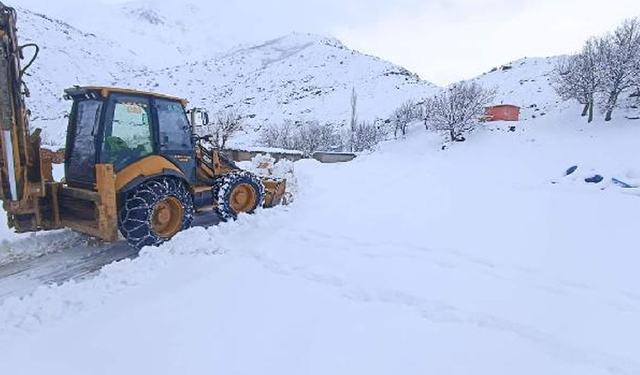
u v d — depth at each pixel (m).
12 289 4.46
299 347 3.16
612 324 3.54
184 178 5.86
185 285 4.22
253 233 5.95
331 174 11.55
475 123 18.08
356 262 4.89
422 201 8.20
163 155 5.89
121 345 3.22
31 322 3.55
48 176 5.70
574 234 6.00
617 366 2.96
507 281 4.39
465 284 4.30
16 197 4.67
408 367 2.93
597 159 11.79
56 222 5.45
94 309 3.81
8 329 3.44
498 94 29.69
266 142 28.03
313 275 4.48
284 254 5.12
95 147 5.30
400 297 4.00
